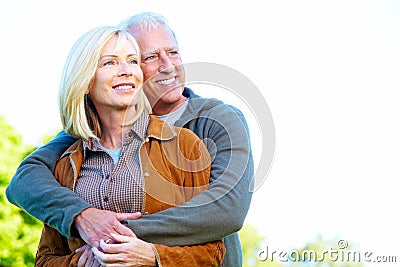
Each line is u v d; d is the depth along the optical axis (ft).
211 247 15.89
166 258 15.40
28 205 16.52
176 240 15.62
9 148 51.34
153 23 17.62
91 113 16.65
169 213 15.69
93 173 16.37
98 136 16.63
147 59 17.39
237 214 15.92
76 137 16.85
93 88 16.35
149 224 15.55
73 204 15.98
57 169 16.93
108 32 16.46
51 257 16.80
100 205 16.07
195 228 15.62
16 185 16.84
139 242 15.38
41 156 17.15
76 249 16.34
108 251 15.30
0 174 50.37
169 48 17.44
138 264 15.34
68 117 16.48
